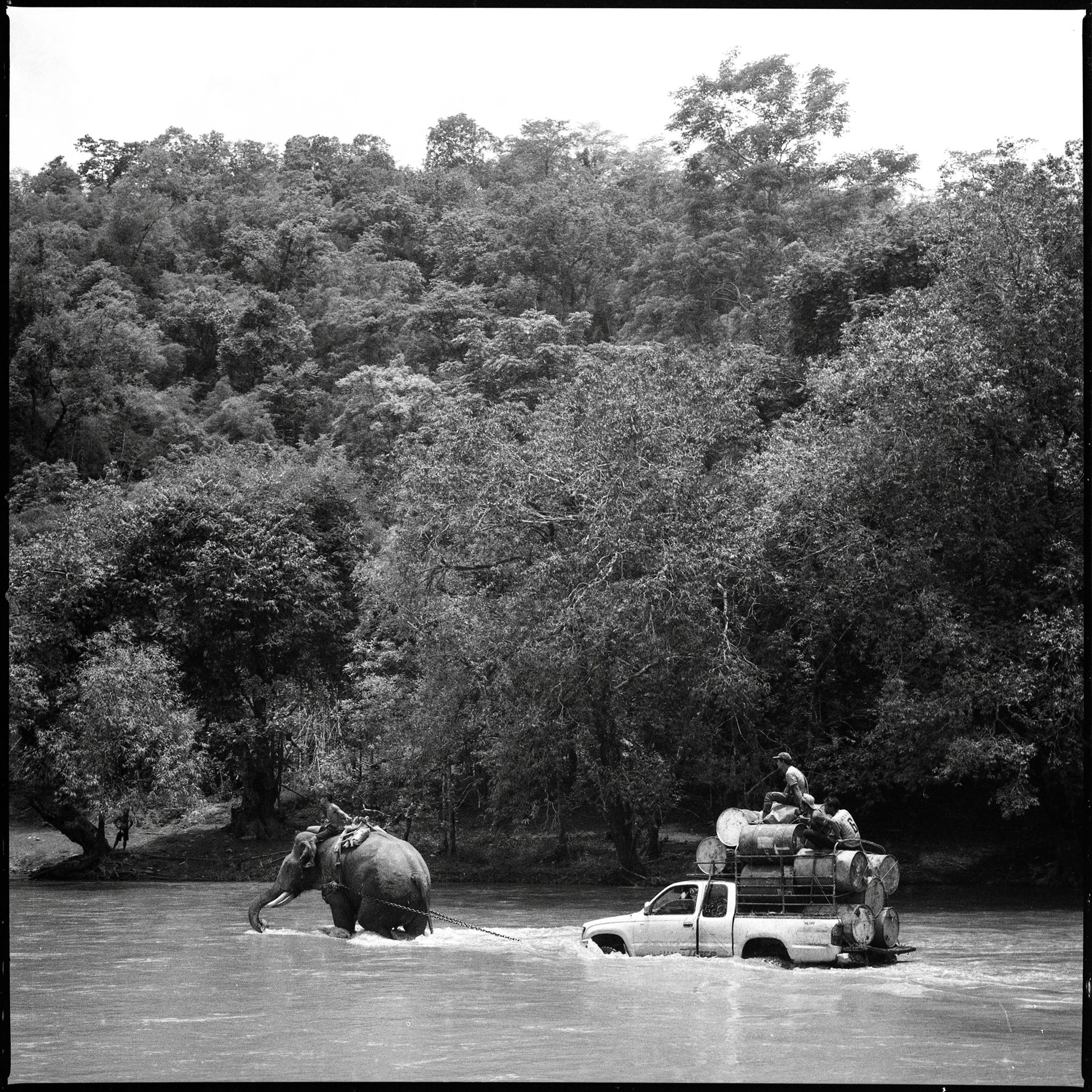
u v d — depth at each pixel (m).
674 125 81.00
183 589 46.41
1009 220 34.72
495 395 77.19
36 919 27.31
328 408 91.81
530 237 106.31
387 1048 12.55
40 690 42.69
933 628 32.78
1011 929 24.73
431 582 39.88
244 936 23.38
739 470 39.91
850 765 36.81
